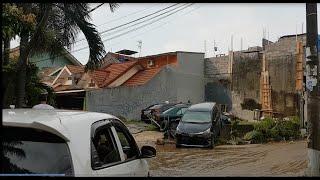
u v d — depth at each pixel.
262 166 14.56
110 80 37.59
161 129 25.62
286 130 23.94
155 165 14.83
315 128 11.53
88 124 4.71
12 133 4.14
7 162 4.06
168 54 40.50
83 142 4.39
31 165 4.04
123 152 5.57
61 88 38.50
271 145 21.30
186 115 21.39
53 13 16.27
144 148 6.30
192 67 37.97
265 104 35.50
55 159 4.07
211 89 38.38
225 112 34.34
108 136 5.23
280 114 34.66
